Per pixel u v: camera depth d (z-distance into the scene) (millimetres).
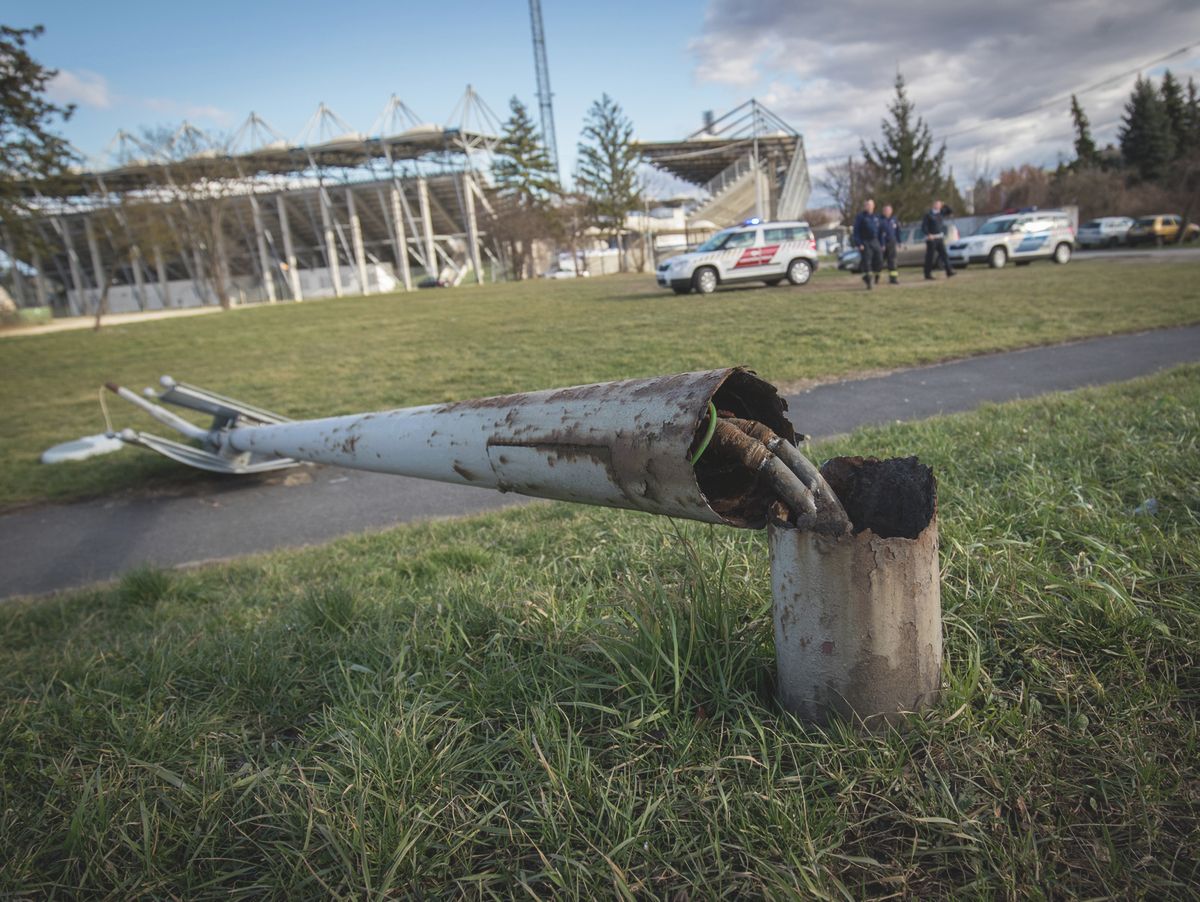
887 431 5062
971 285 17047
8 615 3760
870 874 1286
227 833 1579
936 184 43719
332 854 1443
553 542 3547
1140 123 58500
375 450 2500
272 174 80875
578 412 1547
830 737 1554
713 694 1771
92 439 8883
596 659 2008
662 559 2811
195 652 2604
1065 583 2053
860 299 15648
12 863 1525
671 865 1340
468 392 9602
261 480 7078
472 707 1885
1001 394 6922
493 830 1451
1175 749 1496
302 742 1894
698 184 76125
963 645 1900
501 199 71375
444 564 3506
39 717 2143
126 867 1517
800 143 59062
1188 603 1943
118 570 4961
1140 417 4242
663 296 21984
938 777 1464
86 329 34500
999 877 1245
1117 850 1284
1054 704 1686
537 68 87688
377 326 21578
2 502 6848
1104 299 12859
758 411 1633
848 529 1468
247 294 90062
